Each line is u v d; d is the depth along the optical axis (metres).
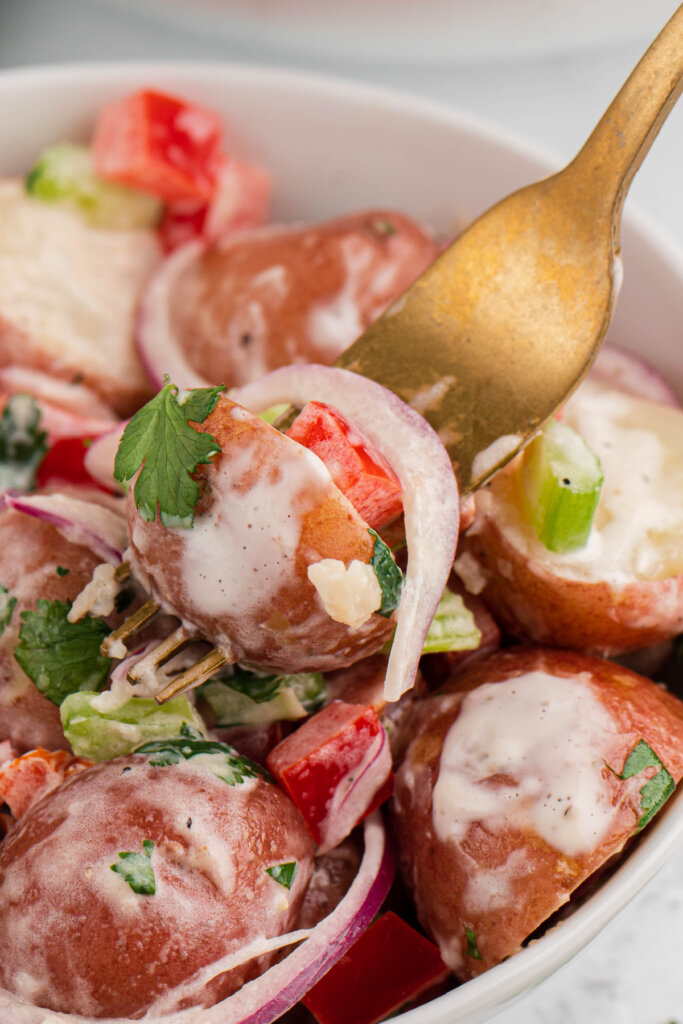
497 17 0.43
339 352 0.36
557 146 0.44
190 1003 0.29
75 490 0.34
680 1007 0.34
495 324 0.31
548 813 0.30
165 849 0.29
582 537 0.32
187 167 0.39
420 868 0.31
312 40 0.44
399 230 0.38
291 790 0.31
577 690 0.31
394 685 0.29
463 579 0.33
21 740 0.32
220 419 0.29
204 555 0.29
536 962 0.29
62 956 0.29
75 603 0.31
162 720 0.31
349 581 0.28
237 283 0.37
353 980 0.31
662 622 0.33
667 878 0.35
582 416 0.34
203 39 0.46
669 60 0.30
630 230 0.36
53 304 0.38
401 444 0.30
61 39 0.47
